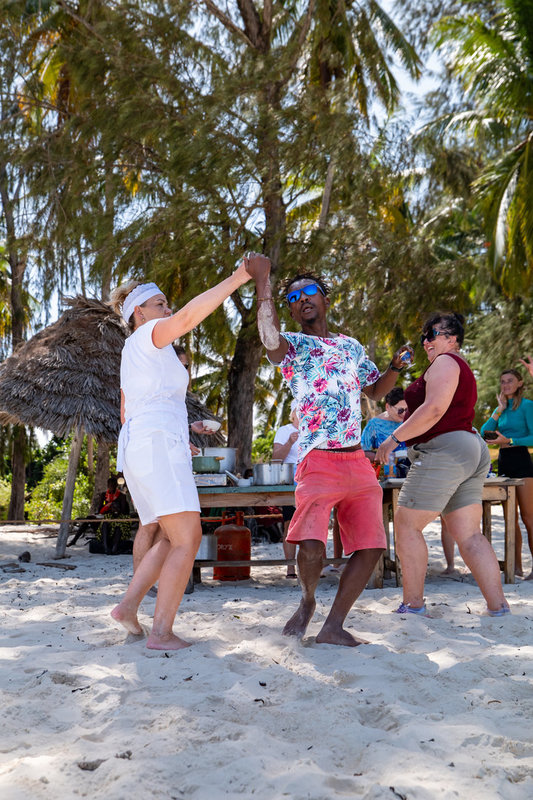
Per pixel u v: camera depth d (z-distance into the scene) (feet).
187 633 12.71
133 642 12.06
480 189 58.18
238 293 41.91
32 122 43.80
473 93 57.11
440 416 13.56
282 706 8.27
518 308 67.26
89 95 40.91
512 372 20.70
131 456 11.65
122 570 25.76
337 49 47.88
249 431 47.67
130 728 7.75
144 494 11.65
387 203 47.55
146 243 39.60
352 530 12.04
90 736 7.59
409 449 14.35
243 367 47.73
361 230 41.04
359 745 7.27
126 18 40.01
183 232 38.29
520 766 6.66
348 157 39.04
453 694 8.86
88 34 42.70
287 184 41.81
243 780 6.40
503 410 20.93
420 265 44.73
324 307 12.75
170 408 11.87
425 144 46.34
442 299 45.65
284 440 21.94
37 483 86.33
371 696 8.70
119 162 41.39
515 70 54.85
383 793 6.00
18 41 43.42
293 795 6.11
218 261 38.91
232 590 19.39
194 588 19.83
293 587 20.16
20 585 20.75
